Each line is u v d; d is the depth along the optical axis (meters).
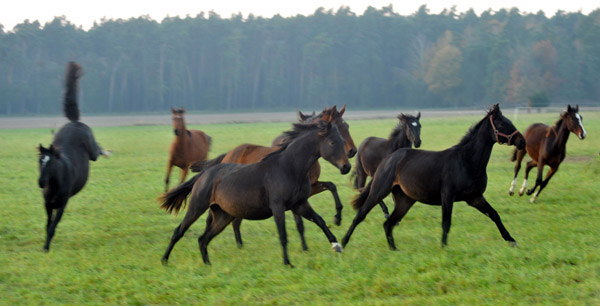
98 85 122.81
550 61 118.12
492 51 114.94
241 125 57.44
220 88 130.38
